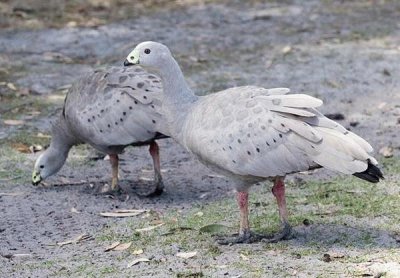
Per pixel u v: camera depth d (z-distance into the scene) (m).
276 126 10.18
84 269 10.31
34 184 13.33
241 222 10.85
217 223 11.54
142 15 24.53
